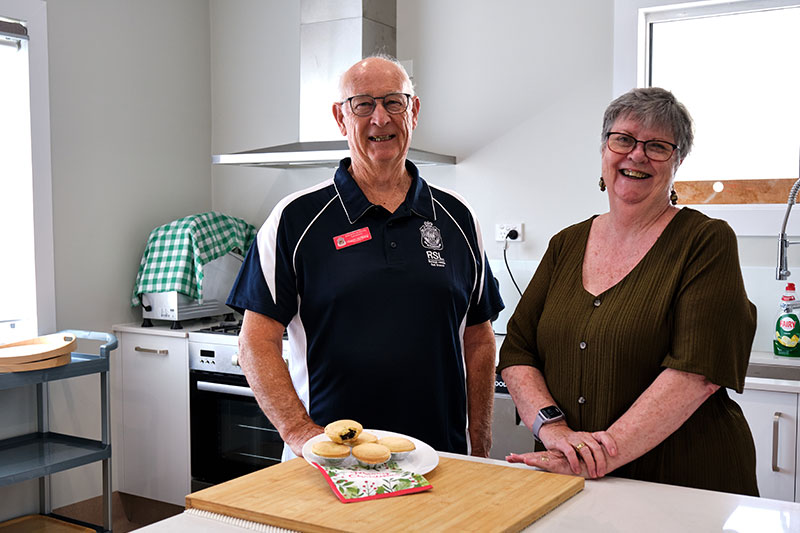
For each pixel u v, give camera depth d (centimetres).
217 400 322
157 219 371
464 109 335
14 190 313
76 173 331
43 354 268
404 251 172
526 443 265
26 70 310
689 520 111
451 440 179
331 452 127
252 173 391
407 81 175
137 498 352
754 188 291
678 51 300
